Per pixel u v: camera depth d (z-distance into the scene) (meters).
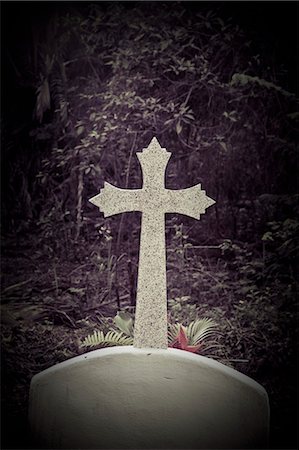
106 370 2.07
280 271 2.66
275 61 2.69
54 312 2.68
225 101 2.70
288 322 2.63
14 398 2.63
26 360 2.65
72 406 2.08
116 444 2.07
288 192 2.67
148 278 2.09
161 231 2.10
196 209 2.12
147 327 2.09
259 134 2.69
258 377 2.62
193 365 2.05
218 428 2.05
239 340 2.63
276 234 2.66
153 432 2.06
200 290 2.67
